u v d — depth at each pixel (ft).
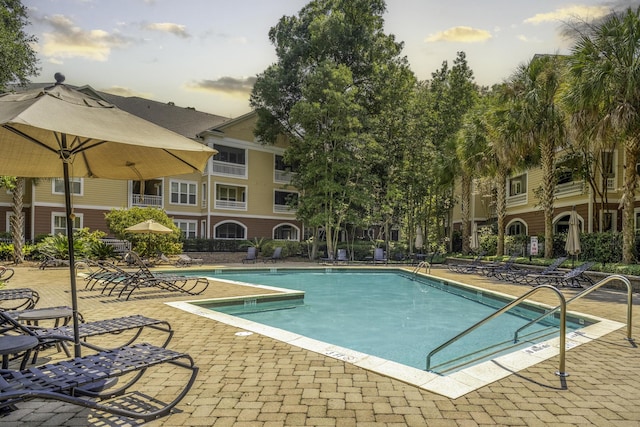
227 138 105.60
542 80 53.83
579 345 18.56
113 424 10.80
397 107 86.84
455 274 54.60
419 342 24.17
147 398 12.35
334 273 63.00
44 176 16.89
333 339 24.89
